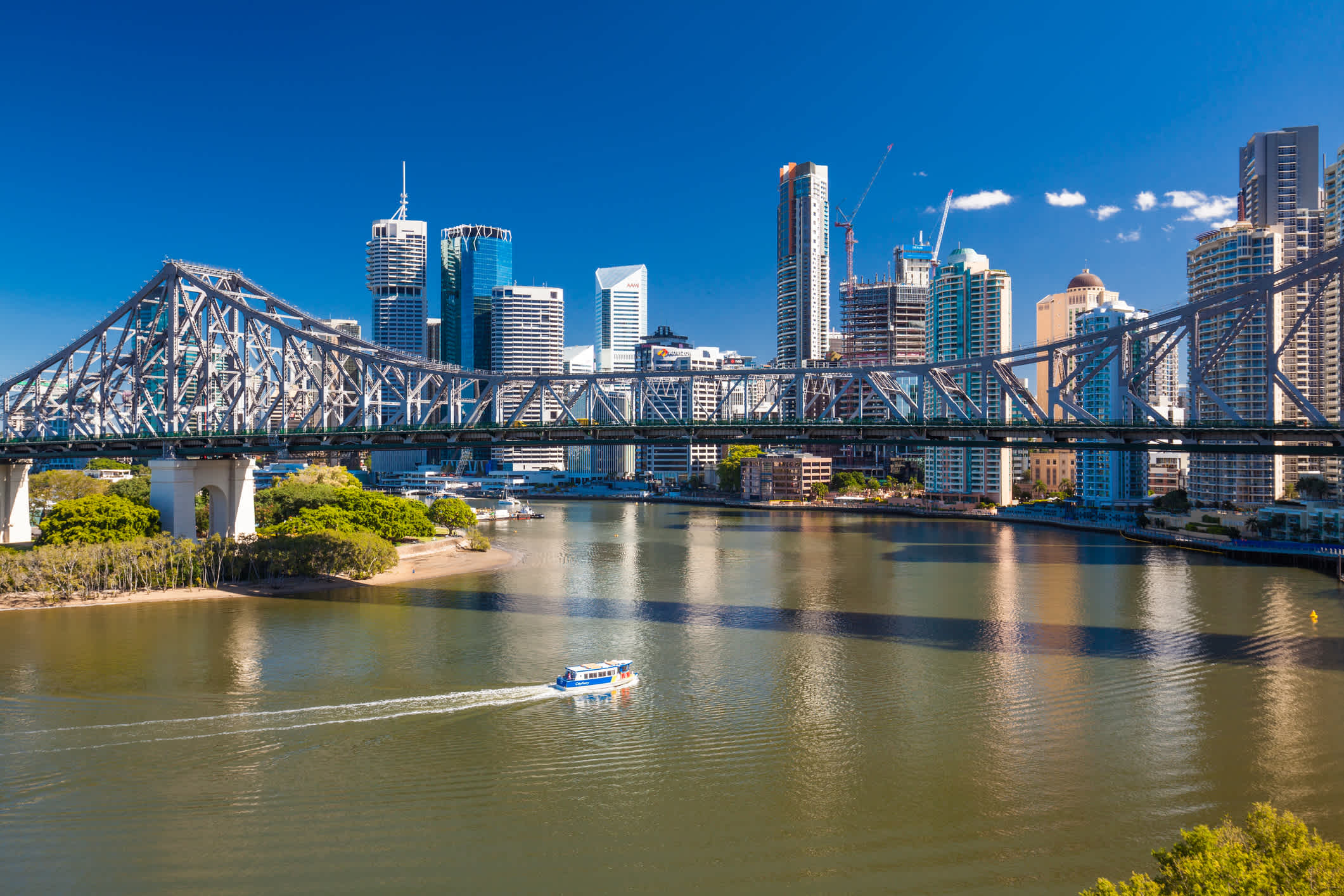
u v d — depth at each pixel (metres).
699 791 67.62
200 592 139.00
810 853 59.03
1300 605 135.25
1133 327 116.25
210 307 162.38
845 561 187.62
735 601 138.88
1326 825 62.34
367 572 156.75
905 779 69.75
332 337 165.88
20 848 59.06
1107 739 77.56
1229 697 88.62
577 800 66.06
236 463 166.88
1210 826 62.25
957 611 131.12
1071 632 116.25
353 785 68.38
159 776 69.75
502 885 55.25
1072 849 59.41
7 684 90.75
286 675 94.38
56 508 151.38
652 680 94.25
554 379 139.25
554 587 151.62
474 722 81.44
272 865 57.28
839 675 96.00
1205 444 114.12
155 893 54.19
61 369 173.50
